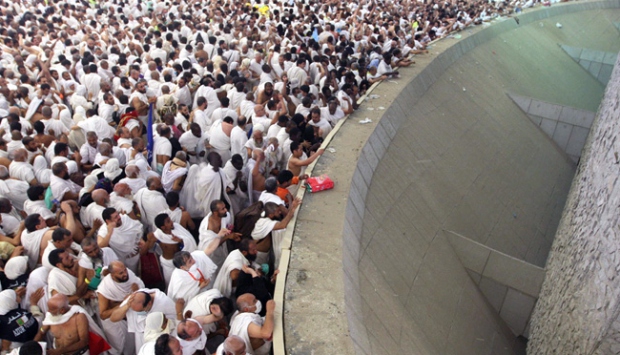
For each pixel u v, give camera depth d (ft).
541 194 58.49
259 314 19.69
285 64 46.88
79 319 18.19
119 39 57.52
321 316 19.88
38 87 40.34
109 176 26.81
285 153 32.45
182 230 23.12
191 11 73.61
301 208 27.04
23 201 27.76
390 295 28.12
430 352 27.66
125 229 22.79
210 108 39.32
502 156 58.49
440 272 35.42
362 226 29.60
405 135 43.83
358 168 32.04
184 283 20.01
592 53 103.81
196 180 28.17
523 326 37.52
